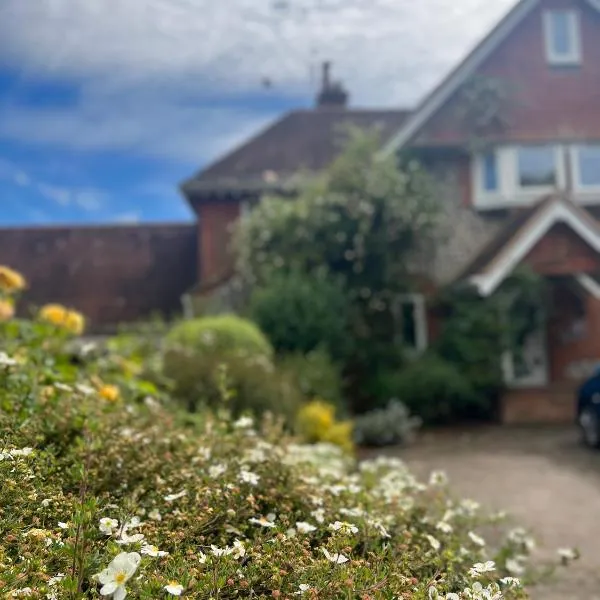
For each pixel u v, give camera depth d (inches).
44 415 145.8
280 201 639.1
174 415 227.9
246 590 95.4
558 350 661.3
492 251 641.0
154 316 680.4
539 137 710.5
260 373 341.1
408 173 655.8
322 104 908.0
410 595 94.7
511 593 116.5
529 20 722.8
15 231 855.1
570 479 335.3
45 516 105.6
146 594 83.1
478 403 589.0
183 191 749.3
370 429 469.4
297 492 132.4
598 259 606.2
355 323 606.2
